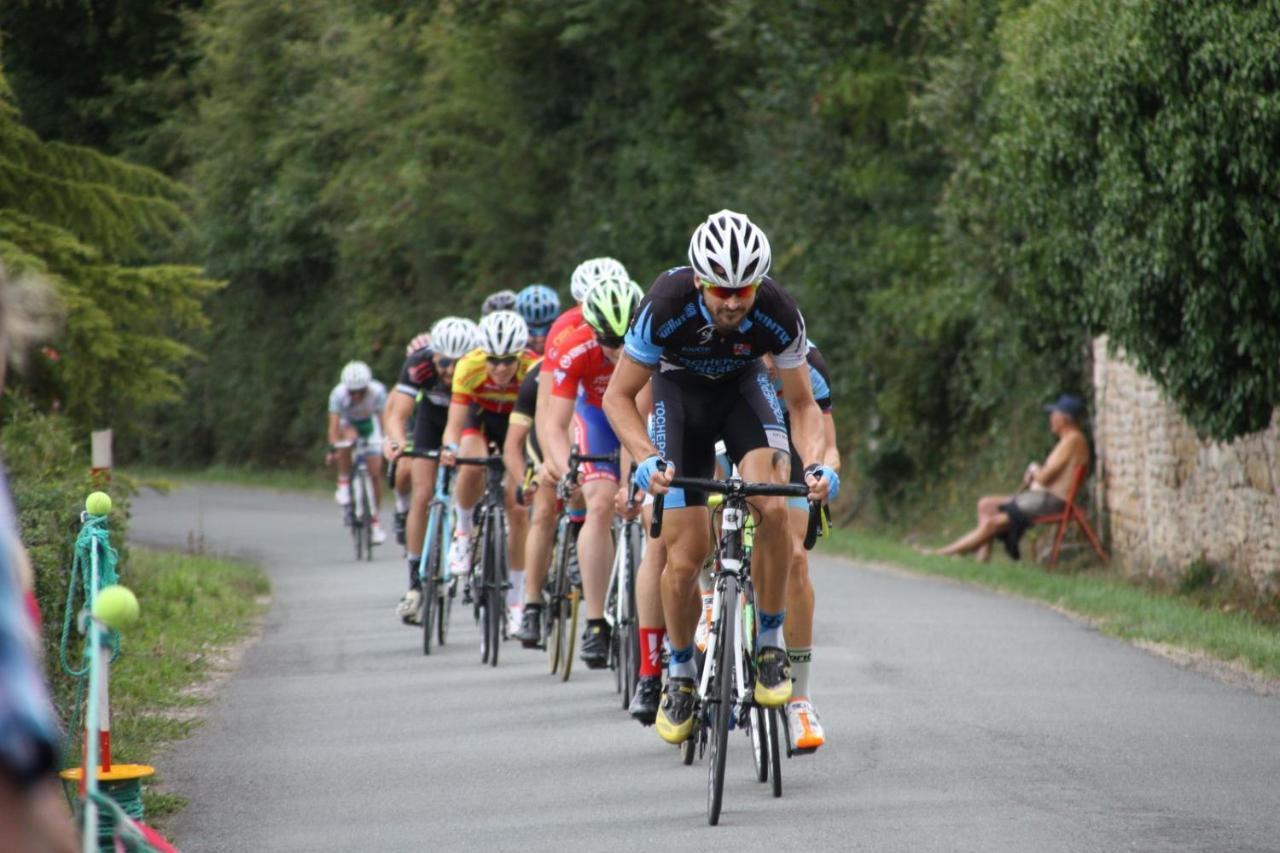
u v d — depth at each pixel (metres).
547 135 101.56
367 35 109.31
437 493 38.34
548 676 33.47
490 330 35.09
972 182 61.56
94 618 9.84
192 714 29.05
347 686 32.28
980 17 62.44
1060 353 61.66
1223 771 22.00
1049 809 19.80
